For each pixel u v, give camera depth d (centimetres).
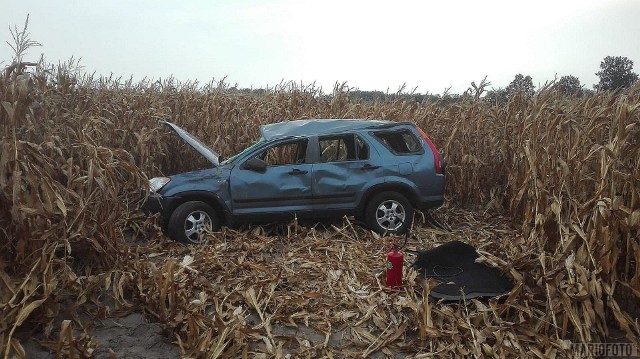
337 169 816
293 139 827
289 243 783
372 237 808
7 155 506
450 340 503
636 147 539
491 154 1002
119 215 652
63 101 936
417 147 844
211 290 580
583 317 502
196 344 488
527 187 690
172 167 1106
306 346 495
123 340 512
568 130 681
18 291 483
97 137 930
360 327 537
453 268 619
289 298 579
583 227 546
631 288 501
